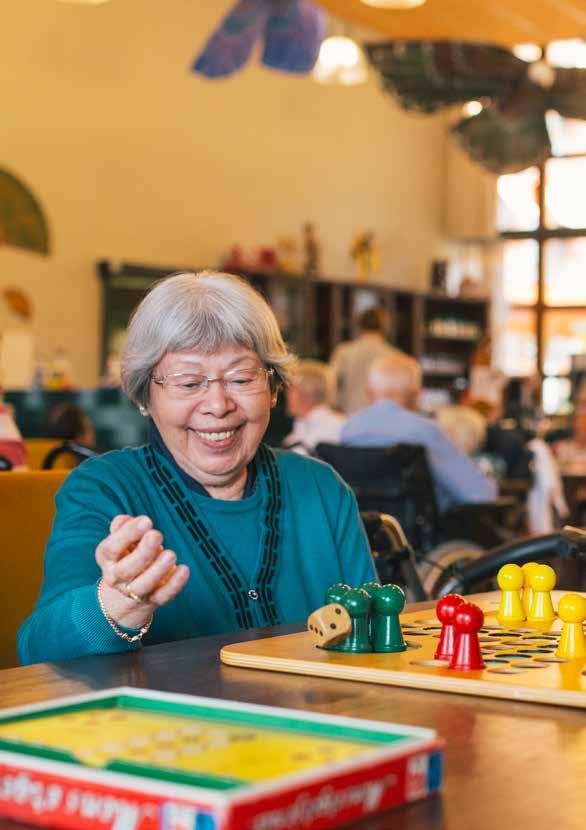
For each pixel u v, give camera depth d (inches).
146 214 387.5
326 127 463.5
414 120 513.3
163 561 49.2
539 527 258.5
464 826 26.9
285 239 439.2
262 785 23.7
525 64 266.4
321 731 29.5
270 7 314.0
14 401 270.5
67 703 31.7
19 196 346.0
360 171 481.7
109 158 375.2
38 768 25.4
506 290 542.9
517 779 31.1
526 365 540.1
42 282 351.9
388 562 85.4
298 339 434.0
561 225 532.4
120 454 67.0
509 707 40.1
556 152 530.3
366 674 44.3
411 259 512.1
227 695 41.6
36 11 352.5
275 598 66.3
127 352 66.5
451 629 46.4
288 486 69.9
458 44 261.6
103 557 49.0
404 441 189.0
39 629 54.2
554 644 50.6
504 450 262.4
